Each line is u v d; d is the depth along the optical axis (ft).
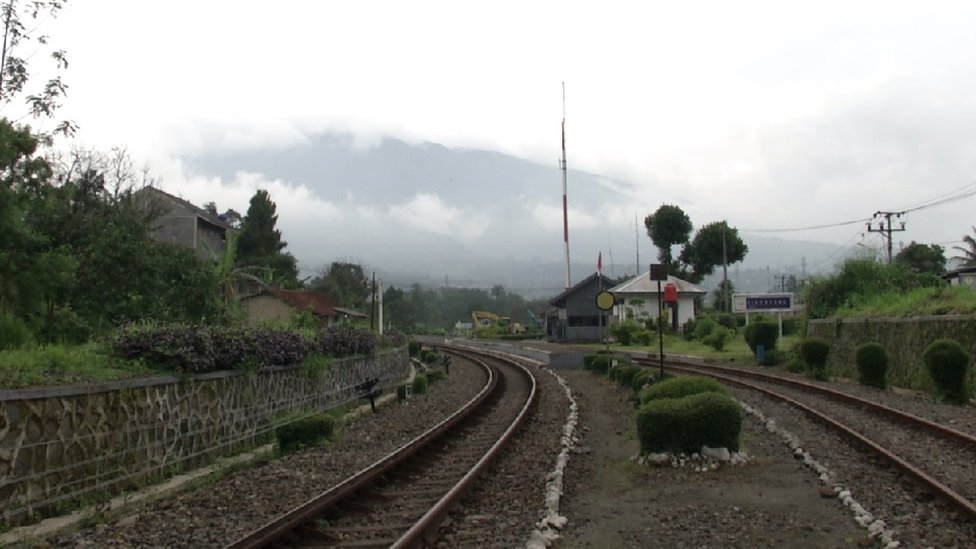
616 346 181.98
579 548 24.21
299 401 59.16
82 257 65.31
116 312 64.75
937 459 37.60
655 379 65.51
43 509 29.55
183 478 37.19
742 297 132.36
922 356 72.84
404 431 55.67
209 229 162.81
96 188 87.20
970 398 65.36
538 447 45.47
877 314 91.71
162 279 70.90
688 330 194.59
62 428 31.42
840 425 46.42
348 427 58.13
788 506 28.76
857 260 114.73
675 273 267.18
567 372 117.08
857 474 33.60
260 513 29.71
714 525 26.35
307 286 229.04
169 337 42.06
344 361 73.41
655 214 270.46
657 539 24.89
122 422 35.55
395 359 108.06
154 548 25.18
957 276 132.87
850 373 93.30
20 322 46.37
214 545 25.32
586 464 39.47
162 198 140.87
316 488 34.24
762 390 71.56
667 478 34.37
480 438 51.34
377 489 33.53
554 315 263.70
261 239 209.36
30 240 54.85
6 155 50.60
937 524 25.44
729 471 35.32
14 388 30.35
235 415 47.26
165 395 39.34
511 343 215.72
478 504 30.50
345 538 25.49
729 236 261.03
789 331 167.22
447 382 106.93
